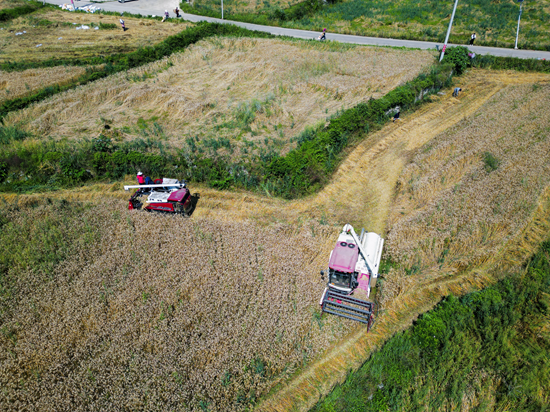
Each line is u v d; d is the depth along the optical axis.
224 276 17.81
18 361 14.28
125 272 18.06
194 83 39.16
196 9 64.00
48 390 13.45
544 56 42.84
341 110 31.81
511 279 18.38
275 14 59.03
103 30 55.62
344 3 66.62
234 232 20.77
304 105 34.09
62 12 63.53
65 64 43.31
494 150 27.31
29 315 15.97
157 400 13.09
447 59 39.69
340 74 39.62
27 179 25.62
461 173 25.45
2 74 40.31
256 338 14.99
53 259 18.89
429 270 19.02
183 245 19.81
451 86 38.66
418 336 15.71
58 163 26.06
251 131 30.28
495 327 16.11
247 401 13.52
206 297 16.75
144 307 16.28
